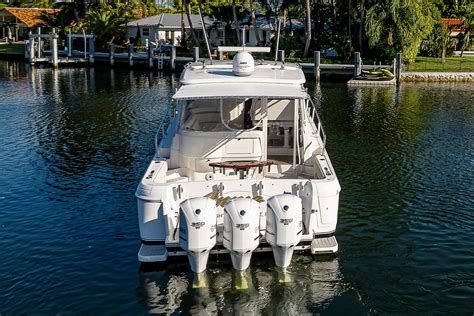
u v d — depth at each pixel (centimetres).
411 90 2975
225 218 793
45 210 1177
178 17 5509
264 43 4850
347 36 3928
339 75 3531
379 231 1066
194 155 983
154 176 895
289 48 4159
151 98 2708
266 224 816
